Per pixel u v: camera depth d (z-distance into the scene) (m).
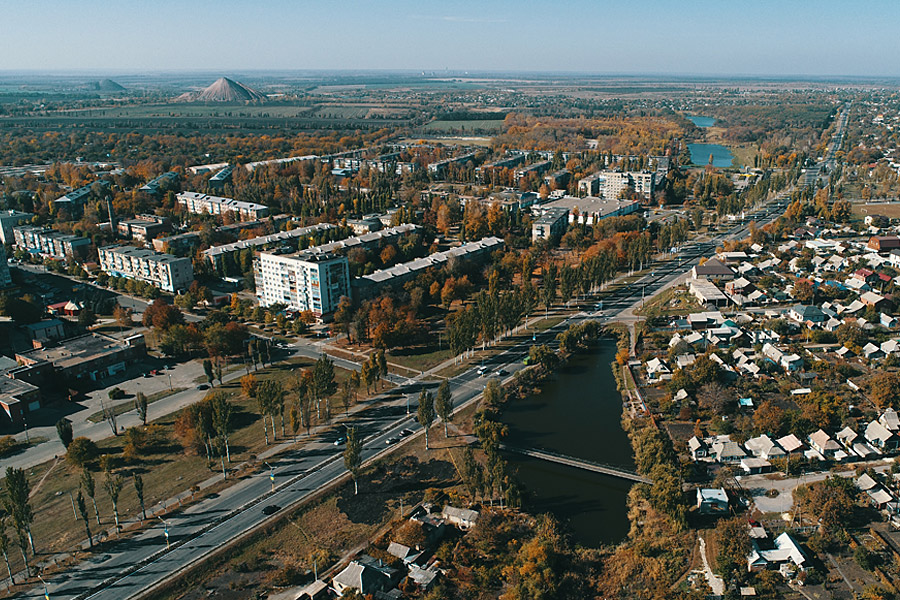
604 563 187.75
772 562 179.38
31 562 190.88
